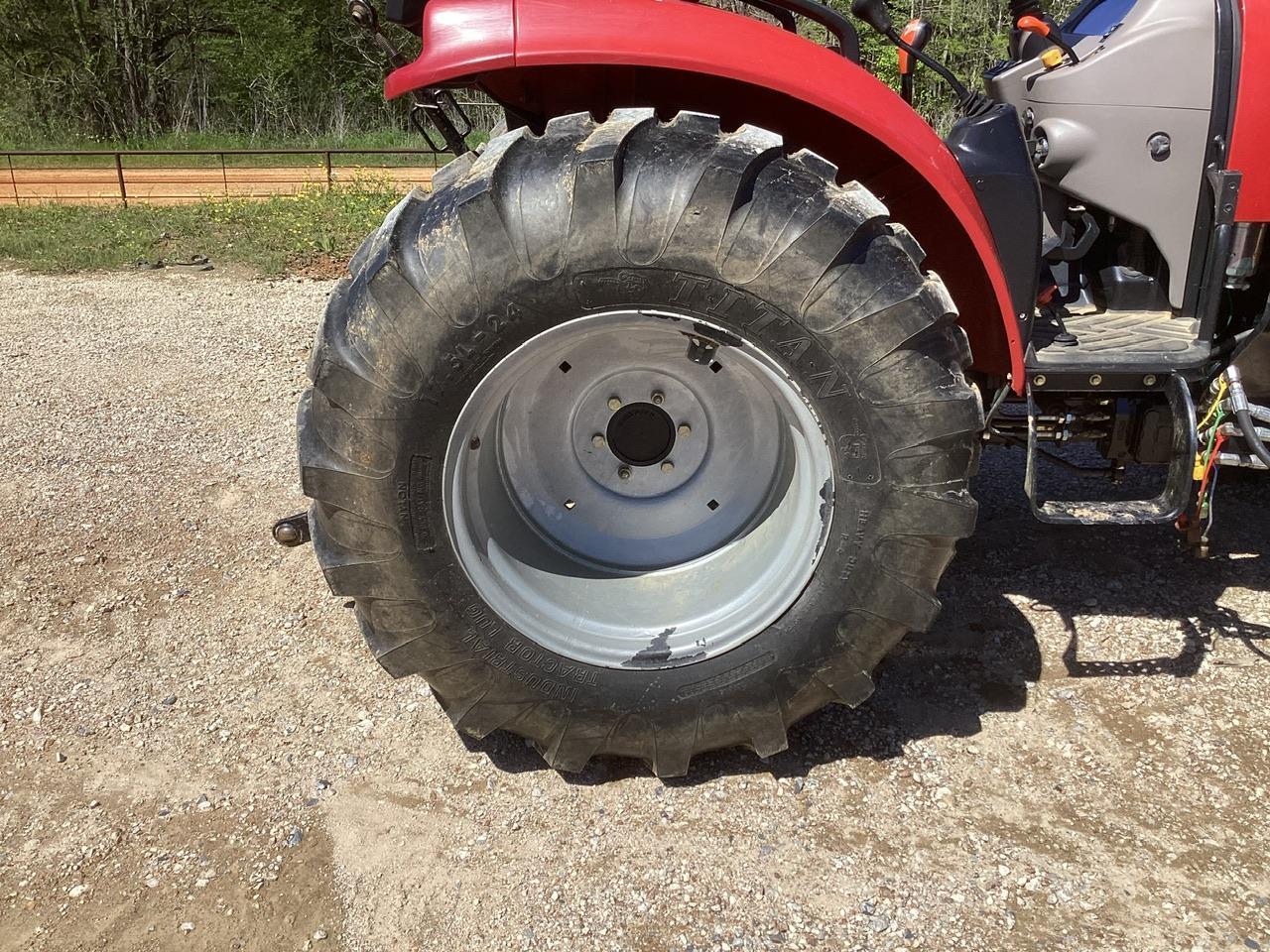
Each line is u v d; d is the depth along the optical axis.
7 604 3.19
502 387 2.10
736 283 1.98
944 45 14.05
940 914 2.01
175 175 16.55
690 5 2.14
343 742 2.56
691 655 2.23
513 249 1.95
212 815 2.31
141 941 1.98
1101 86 2.75
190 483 4.08
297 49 24.41
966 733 2.54
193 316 7.01
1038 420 2.77
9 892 2.10
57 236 9.89
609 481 2.41
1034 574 3.28
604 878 2.12
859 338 2.00
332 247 9.64
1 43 24.28
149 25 24.98
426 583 2.13
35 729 2.62
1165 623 3.00
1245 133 2.65
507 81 2.40
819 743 2.51
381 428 2.03
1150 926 1.97
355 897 2.08
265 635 3.03
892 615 2.18
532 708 2.25
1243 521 3.60
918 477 2.08
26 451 4.43
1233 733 2.51
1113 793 2.32
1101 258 3.07
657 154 1.97
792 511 2.27
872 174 2.55
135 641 3.00
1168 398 2.57
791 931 1.98
